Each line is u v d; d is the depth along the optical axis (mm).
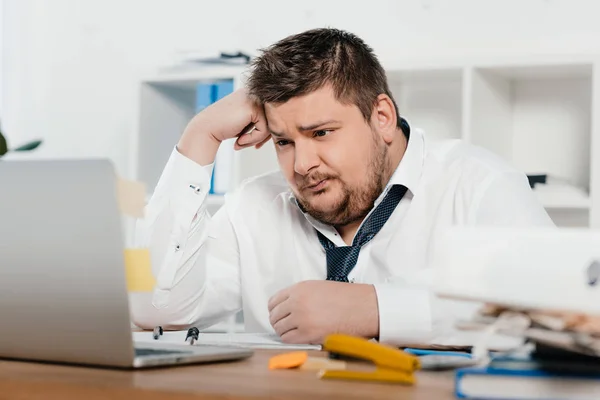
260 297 1898
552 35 2982
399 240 1762
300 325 1237
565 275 706
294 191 1622
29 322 916
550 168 2922
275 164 3076
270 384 782
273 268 1893
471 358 964
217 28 3473
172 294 1736
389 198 1749
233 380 811
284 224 1899
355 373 830
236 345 1226
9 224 900
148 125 3262
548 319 723
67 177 862
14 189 893
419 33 3162
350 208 1624
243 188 1993
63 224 869
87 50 3721
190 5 3529
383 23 3213
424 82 3064
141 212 894
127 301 850
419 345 1205
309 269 1864
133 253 879
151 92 3271
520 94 2975
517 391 706
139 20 3629
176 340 1324
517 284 728
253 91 1559
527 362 722
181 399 727
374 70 1622
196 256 1767
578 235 708
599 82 2598
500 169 1760
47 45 3787
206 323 1896
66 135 3746
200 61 3135
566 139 2900
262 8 3400
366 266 1769
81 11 3730
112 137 3670
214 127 1722
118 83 3664
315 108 1504
